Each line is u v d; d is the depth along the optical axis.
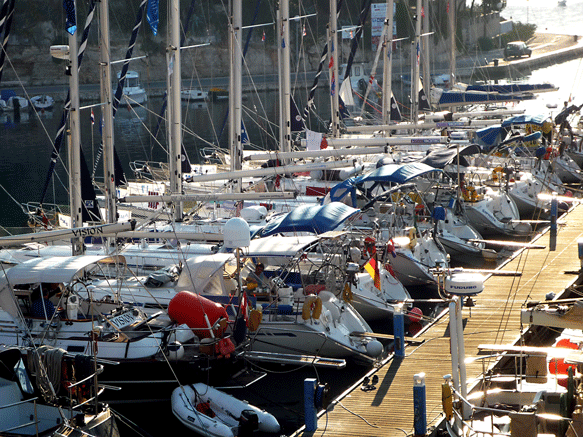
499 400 16.31
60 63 109.62
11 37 107.25
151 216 30.66
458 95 53.09
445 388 15.15
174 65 27.75
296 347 21.47
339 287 23.25
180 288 22.61
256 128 74.69
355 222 31.06
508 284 26.30
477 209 34.22
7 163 57.38
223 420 18.33
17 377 17.02
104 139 26.47
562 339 17.97
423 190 34.50
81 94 102.06
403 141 33.12
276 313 21.86
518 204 37.78
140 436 18.23
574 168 43.25
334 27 39.62
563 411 14.03
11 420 16.95
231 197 25.42
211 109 91.94
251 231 25.59
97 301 21.61
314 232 23.75
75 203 23.83
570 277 26.61
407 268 27.98
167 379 19.47
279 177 32.66
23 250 27.75
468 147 35.31
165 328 20.16
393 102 46.50
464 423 14.95
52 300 20.92
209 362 19.48
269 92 106.38
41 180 51.03
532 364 16.55
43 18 108.94
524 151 42.28
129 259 26.25
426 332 22.42
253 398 20.36
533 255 29.78
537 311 16.11
